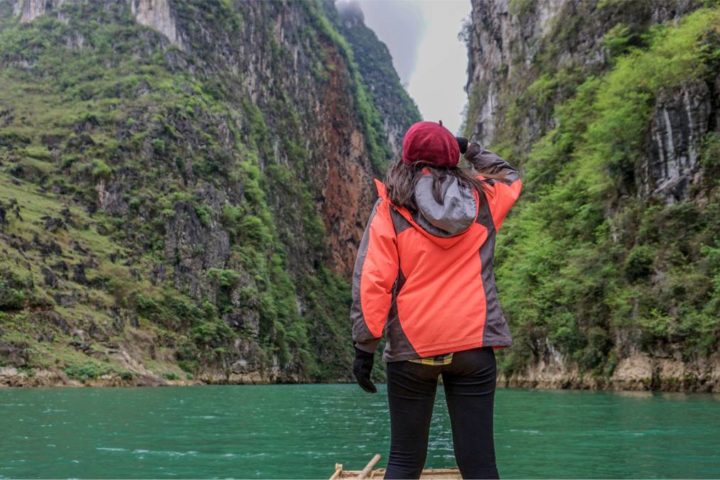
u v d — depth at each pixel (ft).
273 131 437.17
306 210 446.19
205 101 355.36
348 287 465.47
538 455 36.83
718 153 117.29
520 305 154.81
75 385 161.27
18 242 201.77
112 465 35.65
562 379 132.77
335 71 543.80
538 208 174.09
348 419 66.23
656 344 111.75
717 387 99.86
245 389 166.40
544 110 219.41
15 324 168.45
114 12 387.96
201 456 38.99
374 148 574.15
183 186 296.92
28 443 44.60
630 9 187.73
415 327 10.94
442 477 18.17
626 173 136.15
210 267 277.23
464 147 12.64
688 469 31.94
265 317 287.07
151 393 123.75
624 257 125.39
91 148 282.36
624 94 137.28
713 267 107.04
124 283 229.86
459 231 10.94
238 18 426.92
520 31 266.36
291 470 34.19
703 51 124.77
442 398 92.38
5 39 389.80
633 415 60.23
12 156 269.23
